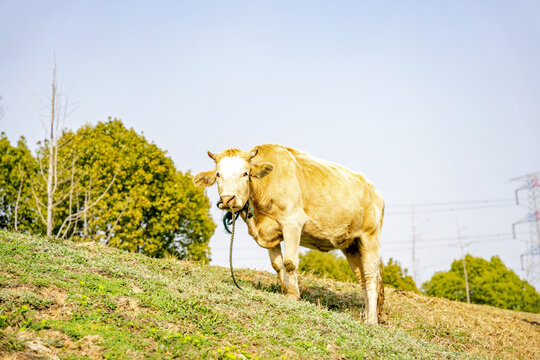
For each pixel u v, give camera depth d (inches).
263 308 316.2
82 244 401.4
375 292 418.6
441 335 464.1
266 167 358.0
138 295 282.4
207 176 360.8
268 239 378.3
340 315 358.3
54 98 779.4
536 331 574.2
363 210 424.2
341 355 273.4
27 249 324.2
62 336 224.7
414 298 568.7
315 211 392.2
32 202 953.5
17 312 231.3
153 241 967.0
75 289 269.0
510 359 436.1
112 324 245.1
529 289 1843.0
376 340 316.2
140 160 984.3
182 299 287.6
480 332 496.7
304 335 287.6
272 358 248.1
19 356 203.8
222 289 335.3
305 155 418.0
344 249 441.7
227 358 233.5
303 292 490.3
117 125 1072.2
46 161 953.5
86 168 944.3
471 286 1818.4
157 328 250.5
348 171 437.1
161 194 995.9
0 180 957.2
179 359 226.1
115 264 339.0
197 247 1048.8
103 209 905.5
